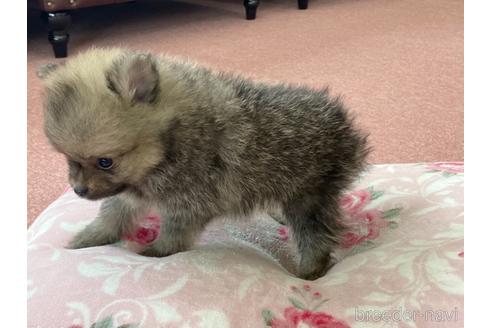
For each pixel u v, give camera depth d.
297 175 0.43
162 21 1.28
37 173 0.65
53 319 0.32
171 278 0.34
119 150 0.34
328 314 0.34
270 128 0.41
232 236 0.45
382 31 1.19
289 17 1.31
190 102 0.38
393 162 0.67
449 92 0.87
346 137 0.44
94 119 0.33
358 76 0.93
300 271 0.43
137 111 0.35
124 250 0.40
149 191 0.38
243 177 0.41
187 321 0.31
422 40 1.12
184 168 0.38
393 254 0.39
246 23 1.26
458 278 0.36
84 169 0.35
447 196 0.46
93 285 0.34
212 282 0.34
